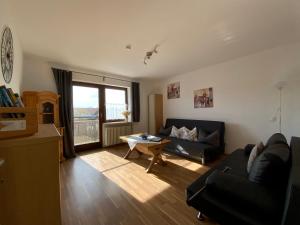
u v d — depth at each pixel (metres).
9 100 1.01
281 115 2.97
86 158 3.62
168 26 2.12
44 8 1.72
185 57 3.33
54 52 2.96
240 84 3.48
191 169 2.92
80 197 2.07
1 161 0.71
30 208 0.86
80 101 4.18
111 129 4.64
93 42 2.55
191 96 4.48
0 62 1.42
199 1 1.65
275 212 1.10
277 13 1.88
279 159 1.29
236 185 1.34
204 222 1.61
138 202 1.95
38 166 0.87
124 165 3.16
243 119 3.47
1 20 1.40
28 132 0.90
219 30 2.25
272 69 3.03
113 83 4.69
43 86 3.46
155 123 5.22
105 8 1.73
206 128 3.90
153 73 4.59
